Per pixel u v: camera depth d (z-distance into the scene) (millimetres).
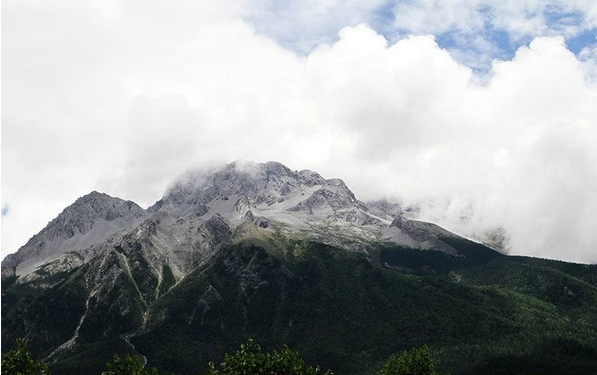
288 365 101812
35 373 89688
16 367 88125
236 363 101688
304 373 104312
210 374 101375
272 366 101438
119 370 90312
